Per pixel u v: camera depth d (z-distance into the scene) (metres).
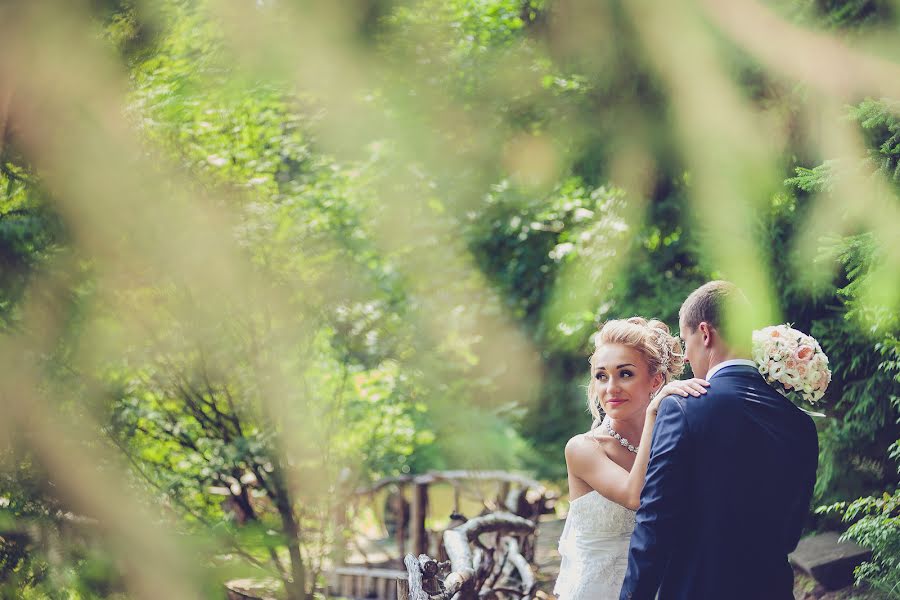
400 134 10.43
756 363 3.34
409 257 10.65
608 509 3.64
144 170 4.63
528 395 12.37
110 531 3.65
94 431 3.99
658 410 3.30
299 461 7.64
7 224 3.79
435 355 9.05
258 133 8.30
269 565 4.78
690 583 3.12
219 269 5.92
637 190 9.48
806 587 6.66
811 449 3.29
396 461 9.06
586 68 9.23
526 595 5.70
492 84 10.31
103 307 4.36
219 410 7.25
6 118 3.61
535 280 12.37
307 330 7.25
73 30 3.43
